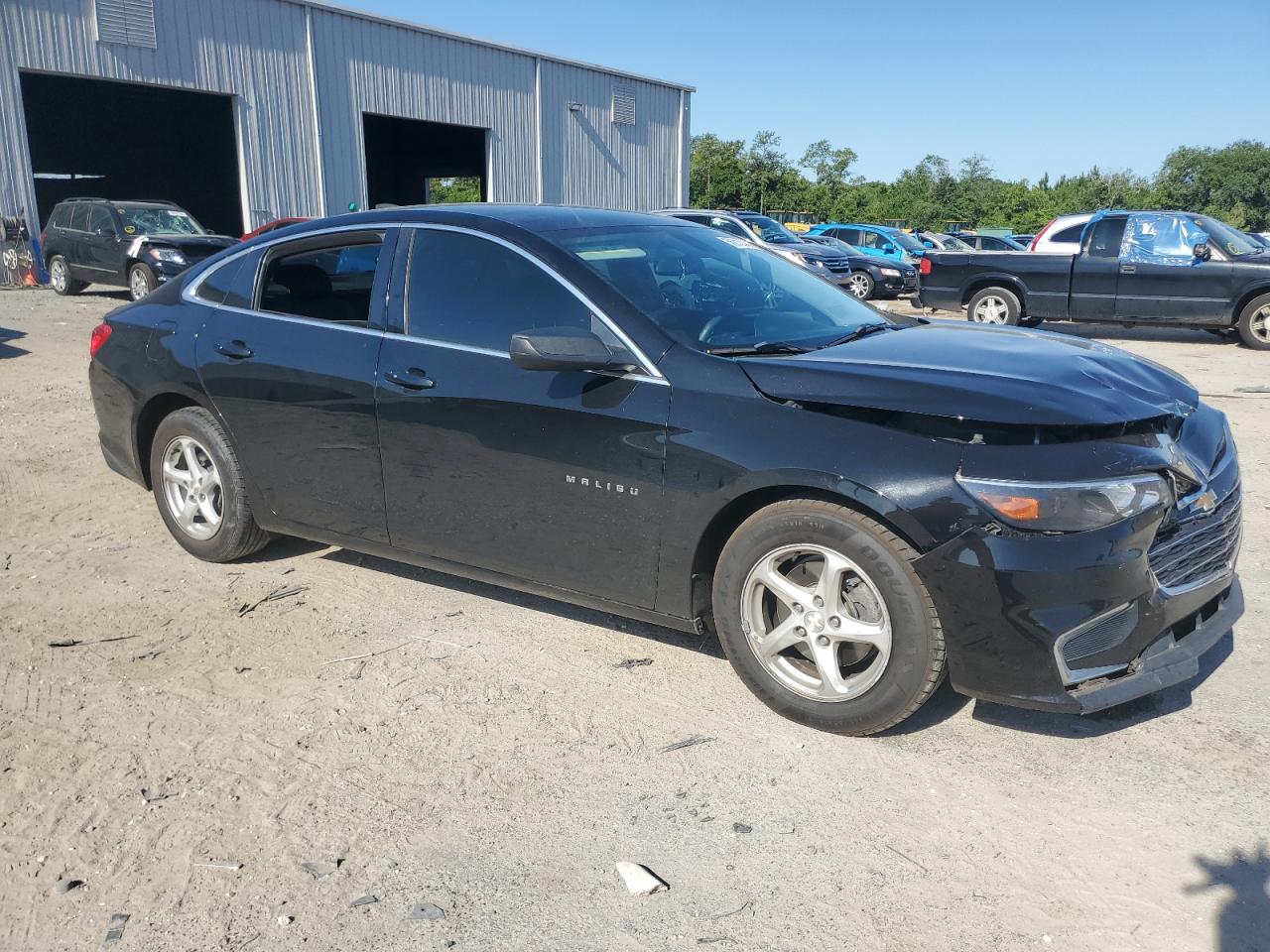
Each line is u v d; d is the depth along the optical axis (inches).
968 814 109.7
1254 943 90.0
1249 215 3705.7
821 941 91.5
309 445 162.9
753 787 115.3
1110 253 511.2
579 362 126.0
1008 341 144.5
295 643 153.9
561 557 140.8
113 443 197.2
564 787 115.8
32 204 781.9
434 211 157.2
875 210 3184.1
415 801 113.5
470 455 143.9
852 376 121.0
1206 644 122.1
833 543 118.2
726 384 125.3
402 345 151.2
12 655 149.8
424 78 1018.7
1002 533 109.0
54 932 94.3
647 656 148.3
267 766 120.7
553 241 144.5
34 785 117.0
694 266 153.2
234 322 172.9
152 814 111.4
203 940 93.0
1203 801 110.9
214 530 183.0
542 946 91.5
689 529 127.6
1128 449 112.5
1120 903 95.6
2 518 213.3
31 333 503.8
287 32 899.4
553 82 1155.3
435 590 174.4
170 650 151.8
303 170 931.3
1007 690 112.8
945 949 90.3
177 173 1406.3
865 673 121.0
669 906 96.3
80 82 1113.4
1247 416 313.1
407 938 92.7
